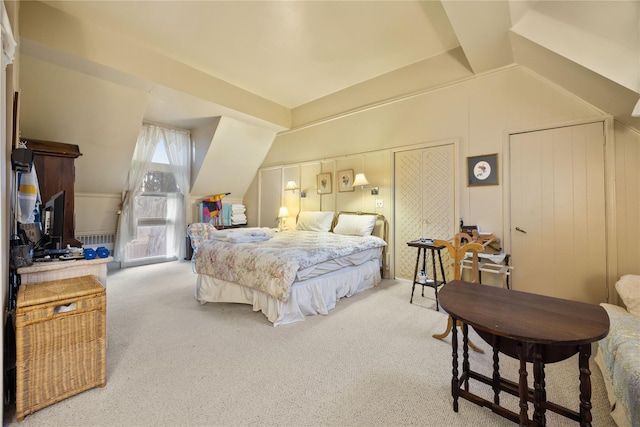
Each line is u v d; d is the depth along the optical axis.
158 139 5.06
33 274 1.67
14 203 1.87
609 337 1.53
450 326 2.13
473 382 1.67
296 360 1.88
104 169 4.29
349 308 2.85
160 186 5.19
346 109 4.47
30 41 2.60
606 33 1.88
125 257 4.82
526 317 1.18
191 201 5.66
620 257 2.48
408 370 1.78
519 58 2.76
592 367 1.82
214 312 2.76
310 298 2.64
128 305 2.96
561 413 1.22
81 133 3.75
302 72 3.92
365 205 4.28
